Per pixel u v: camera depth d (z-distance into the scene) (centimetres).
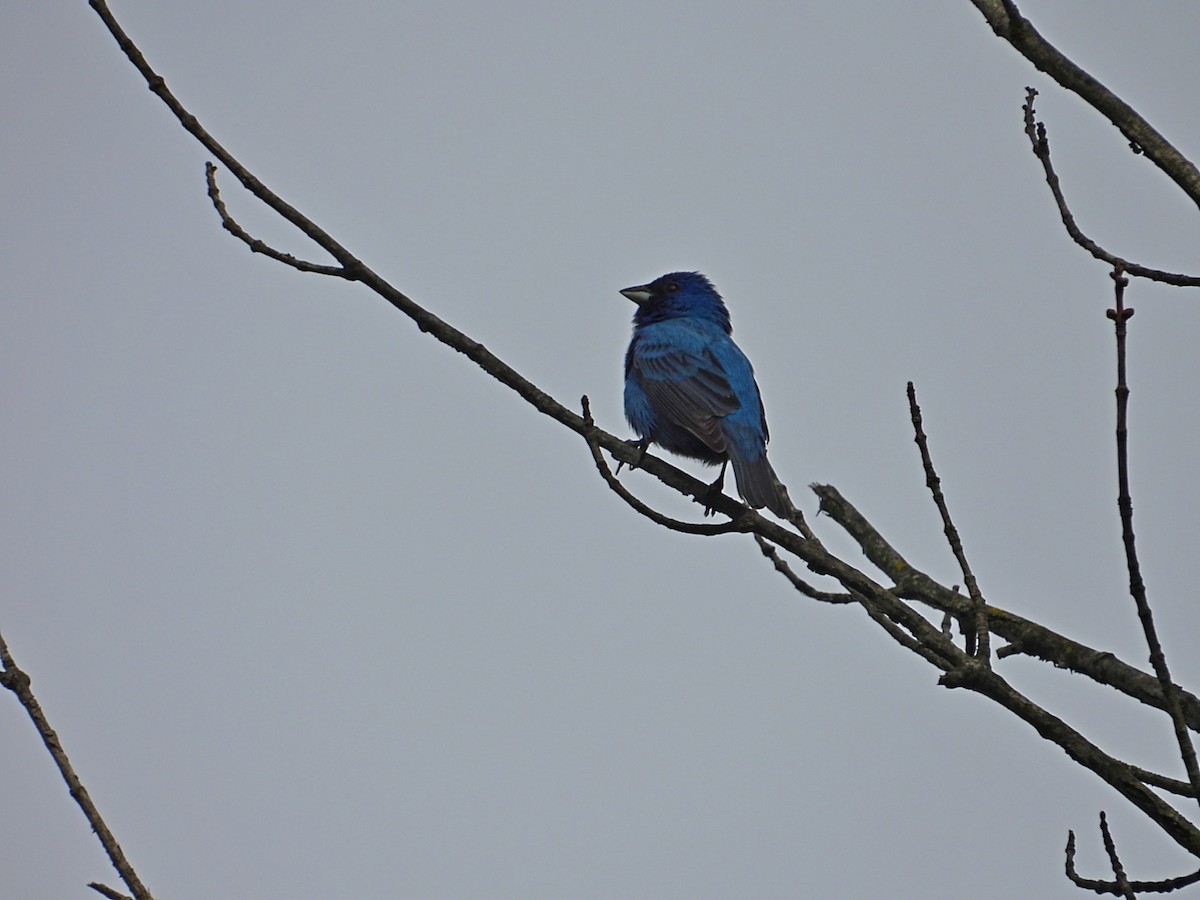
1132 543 835
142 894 865
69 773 884
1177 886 974
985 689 925
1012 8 1095
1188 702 1161
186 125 1109
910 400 989
